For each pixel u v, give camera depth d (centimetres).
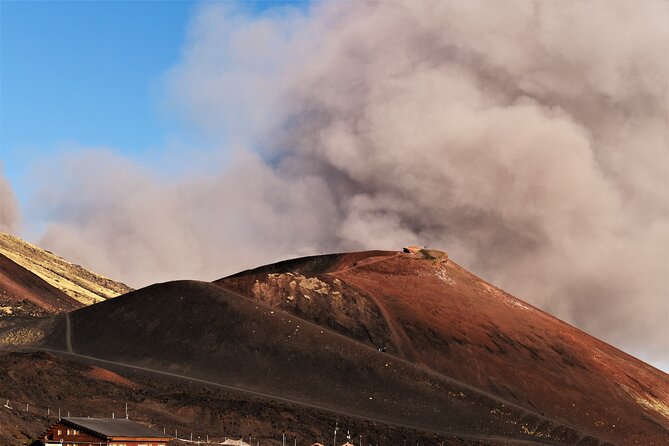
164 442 15562
